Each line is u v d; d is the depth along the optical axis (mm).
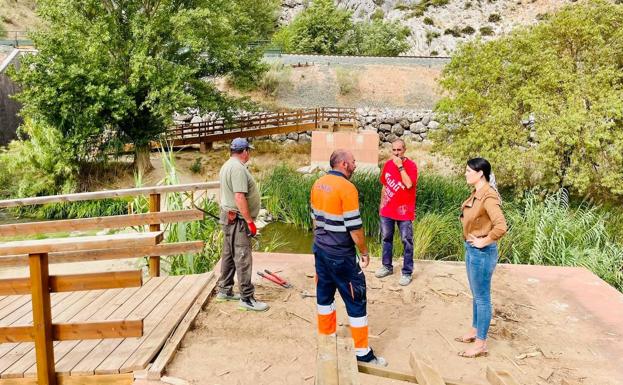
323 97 29297
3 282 3557
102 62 17188
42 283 3549
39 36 16719
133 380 3744
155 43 18000
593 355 4227
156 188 5523
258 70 22031
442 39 52469
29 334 3607
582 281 5926
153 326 4449
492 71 14719
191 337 4398
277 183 14867
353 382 2307
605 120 12812
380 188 12719
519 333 4613
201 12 17188
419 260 6621
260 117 23656
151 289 5387
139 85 17297
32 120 17000
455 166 17422
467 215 4004
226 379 3744
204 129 25469
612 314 5043
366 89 29938
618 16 13445
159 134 19516
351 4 60781
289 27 42688
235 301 5180
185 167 21250
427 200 12406
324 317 3924
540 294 5547
